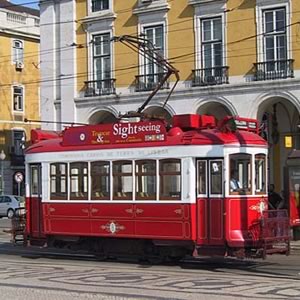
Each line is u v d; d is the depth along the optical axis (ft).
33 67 179.93
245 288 41.32
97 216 59.16
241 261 59.00
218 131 54.60
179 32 106.42
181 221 54.29
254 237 53.11
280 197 77.97
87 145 60.23
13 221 67.62
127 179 57.52
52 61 120.98
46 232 62.64
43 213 62.90
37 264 58.03
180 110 105.81
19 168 173.78
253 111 99.45
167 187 55.16
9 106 174.29
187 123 56.18
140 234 56.54
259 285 42.68
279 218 54.19
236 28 101.19
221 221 52.80
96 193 59.36
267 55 98.94
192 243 54.03
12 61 175.11
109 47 114.32
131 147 57.36
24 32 176.86
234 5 101.30
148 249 57.57
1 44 172.45
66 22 119.03
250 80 99.81
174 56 106.83
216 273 50.19
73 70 118.11
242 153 53.88
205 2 103.55
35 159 63.77
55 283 44.52
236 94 100.89
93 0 116.26
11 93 174.81
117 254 59.47
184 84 105.70
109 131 58.95
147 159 56.34
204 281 44.96
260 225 53.42
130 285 43.21
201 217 53.72
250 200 53.83
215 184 53.26
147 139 56.59
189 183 53.98
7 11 173.68
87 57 116.57
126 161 57.62
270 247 53.31
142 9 109.91
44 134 66.74
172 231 54.80
